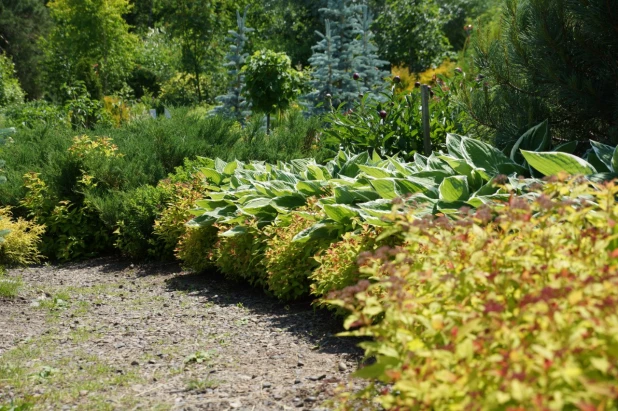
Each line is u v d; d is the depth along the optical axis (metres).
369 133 8.96
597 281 2.36
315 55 15.57
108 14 28.53
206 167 9.11
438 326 2.39
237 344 4.86
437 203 4.87
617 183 4.24
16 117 16.59
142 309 6.07
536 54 5.80
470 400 2.05
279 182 7.18
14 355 4.74
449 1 28.94
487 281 2.54
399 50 22.22
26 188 9.54
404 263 3.14
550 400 1.94
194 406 3.65
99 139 9.84
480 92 6.48
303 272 5.75
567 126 6.04
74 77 22.86
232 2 33.12
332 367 4.17
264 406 3.58
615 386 1.76
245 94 13.22
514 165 5.27
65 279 7.64
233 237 6.75
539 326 2.18
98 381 4.15
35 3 36.75
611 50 5.46
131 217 8.58
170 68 32.09
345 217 5.54
